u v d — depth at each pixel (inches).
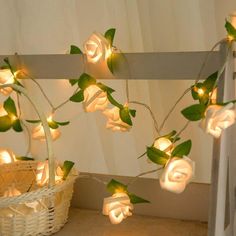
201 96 41.4
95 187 48.0
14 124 45.1
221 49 40.1
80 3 49.0
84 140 52.4
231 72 40.8
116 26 48.4
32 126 53.4
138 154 50.6
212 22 46.1
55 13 49.9
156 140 43.1
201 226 45.0
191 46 46.9
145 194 46.8
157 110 49.3
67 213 45.7
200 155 48.6
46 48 51.0
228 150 41.3
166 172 38.7
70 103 51.9
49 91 52.1
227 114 37.4
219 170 38.9
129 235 43.9
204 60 41.2
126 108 43.4
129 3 47.6
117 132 50.8
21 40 51.5
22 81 52.1
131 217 46.6
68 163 44.2
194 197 45.7
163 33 47.4
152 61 42.3
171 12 46.8
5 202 40.4
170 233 44.1
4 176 48.4
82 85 42.9
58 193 44.3
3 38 52.0
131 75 42.8
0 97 53.2
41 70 45.2
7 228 42.1
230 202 42.5
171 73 42.0
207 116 37.5
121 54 42.8
